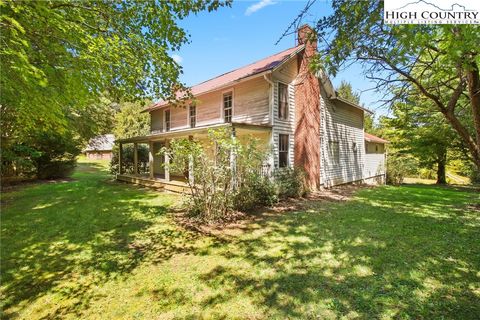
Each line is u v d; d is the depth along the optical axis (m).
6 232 5.23
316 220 6.15
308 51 9.98
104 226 5.65
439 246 4.39
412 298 2.86
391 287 3.10
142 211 7.02
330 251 4.23
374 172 16.72
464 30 2.64
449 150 15.45
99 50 3.63
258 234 5.14
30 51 3.09
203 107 12.55
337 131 12.82
